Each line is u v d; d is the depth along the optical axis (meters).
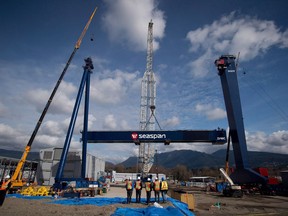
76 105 39.12
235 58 42.25
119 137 43.53
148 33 98.62
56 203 20.12
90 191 29.52
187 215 15.20
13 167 49.28
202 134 42.84
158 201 20.25
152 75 93.88
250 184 40.00
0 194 16.31
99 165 72.81
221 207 21.47
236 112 40.00
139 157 86.94
